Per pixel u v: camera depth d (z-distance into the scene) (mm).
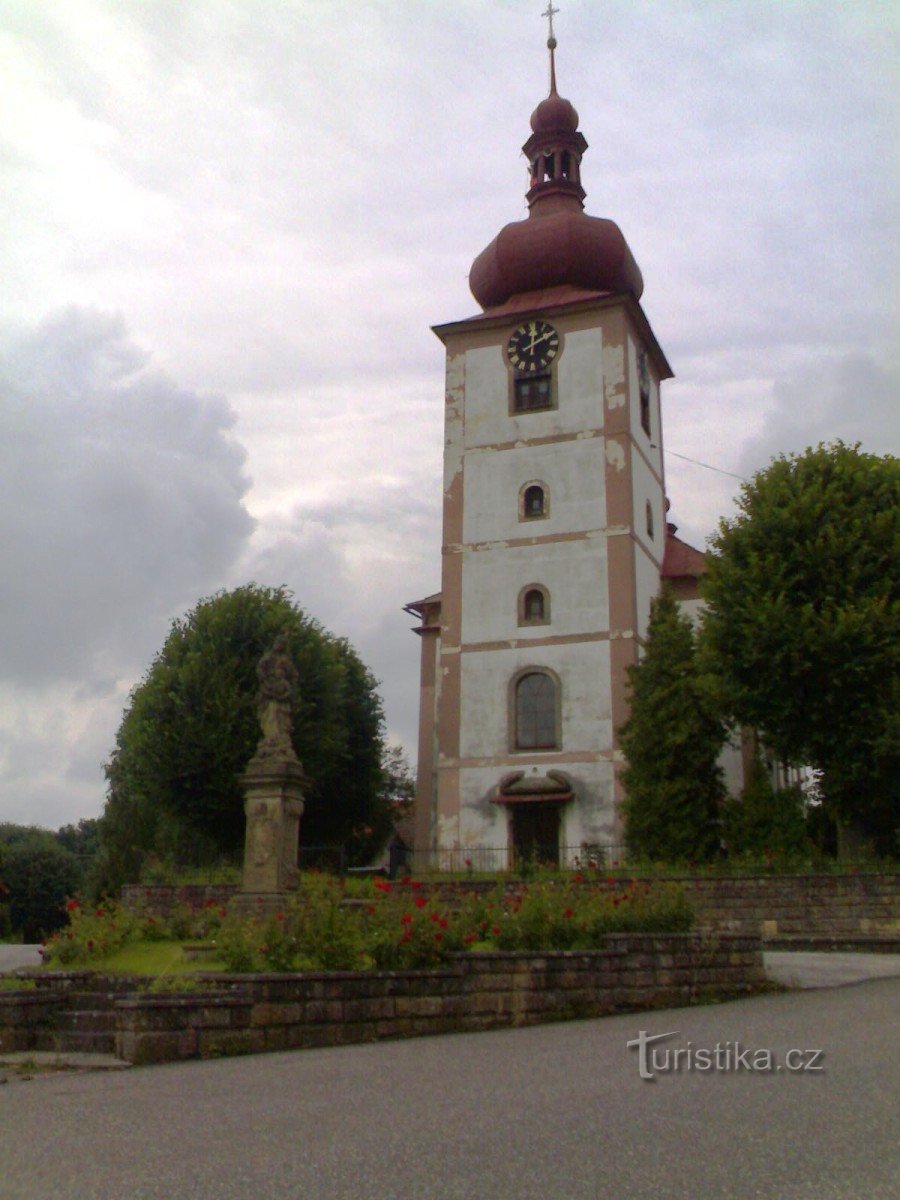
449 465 43375
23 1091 10070
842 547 29016
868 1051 10523
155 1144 7531
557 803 38531
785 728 28531
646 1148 7008
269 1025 12305
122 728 46750
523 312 43562
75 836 118938
